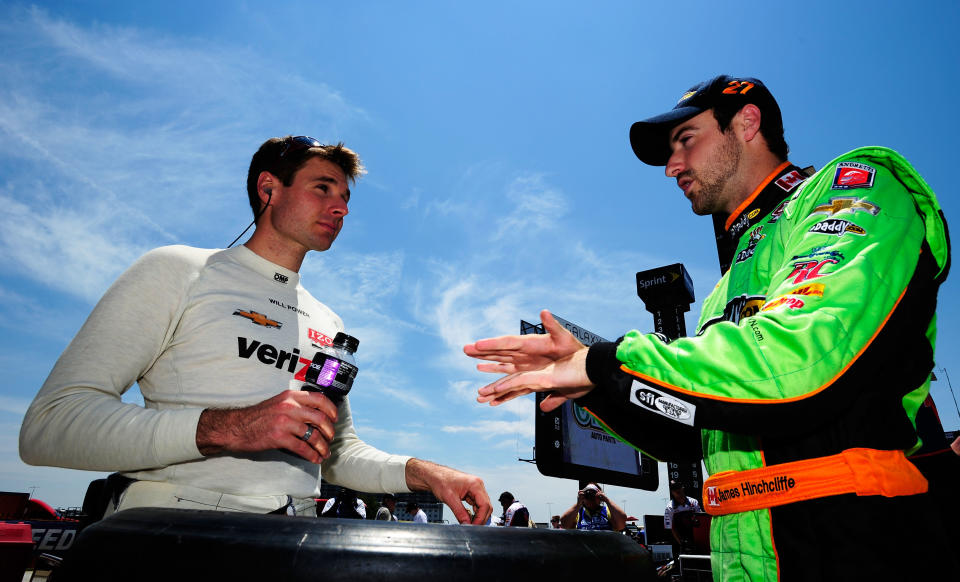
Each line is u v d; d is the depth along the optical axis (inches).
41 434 43.1
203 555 25.5
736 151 52.1
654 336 34.1
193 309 55.5
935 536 32.0
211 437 40.2
